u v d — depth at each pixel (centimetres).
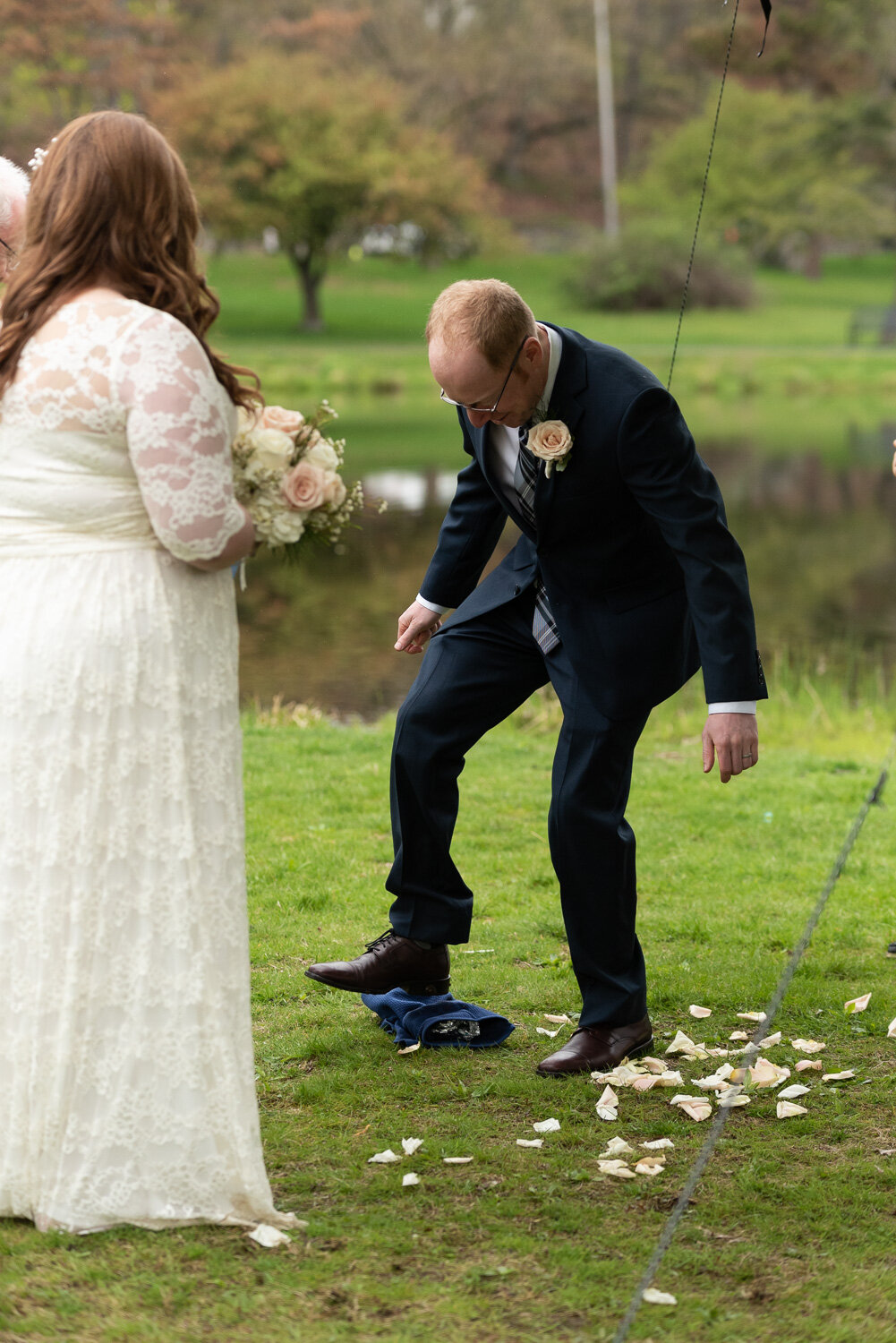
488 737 818
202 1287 244
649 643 342
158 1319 235
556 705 915
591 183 7031
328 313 4956
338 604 1264
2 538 258
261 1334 231
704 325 4622
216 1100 259
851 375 3634
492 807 641
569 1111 326
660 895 515
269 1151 303
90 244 256
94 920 252
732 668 322
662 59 6831
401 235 5256
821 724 889
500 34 6159
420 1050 364
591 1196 283
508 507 352
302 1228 265
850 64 5594
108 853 252
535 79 6188
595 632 344
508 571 371
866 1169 295
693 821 623
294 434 277
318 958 439
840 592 1327
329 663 1052
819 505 1870
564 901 354
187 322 263
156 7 4966
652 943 461
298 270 4612
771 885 527
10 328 257
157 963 254
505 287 319
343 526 287
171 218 261
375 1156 298
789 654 1092
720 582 323
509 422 329
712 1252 261
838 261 6756
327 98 4497
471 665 362
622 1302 243
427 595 388
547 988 416
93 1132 256
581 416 323
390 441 2498
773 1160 299
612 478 327
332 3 5725
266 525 275
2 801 253
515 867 550
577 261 4994
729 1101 299
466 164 4903
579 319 4691
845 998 403
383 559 1478
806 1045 366
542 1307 241
